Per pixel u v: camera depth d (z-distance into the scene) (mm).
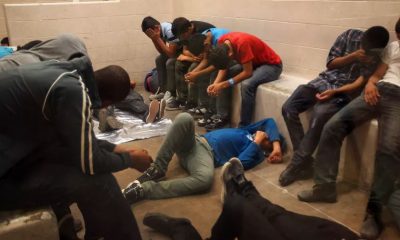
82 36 4219
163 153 2238
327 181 2039
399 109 1880
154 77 4156
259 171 2418
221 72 3064
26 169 1340
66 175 1334
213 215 1905
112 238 1505
